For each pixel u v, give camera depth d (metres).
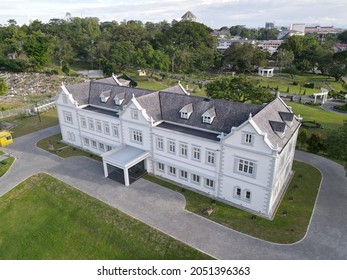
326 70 147.25
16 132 73.31
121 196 45.34
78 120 60.25
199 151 43.50
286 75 152.88
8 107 93.06
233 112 43.78
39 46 147.62
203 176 44.47
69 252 36.44
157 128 46.91
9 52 162.00
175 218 40.03
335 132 51.78
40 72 149.00
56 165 55.75
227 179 42.22
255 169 38.50
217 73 154.50
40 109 89.62
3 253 36.78
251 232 37.09
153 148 49.59
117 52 143.50
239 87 70.50
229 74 150.38
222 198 44.25
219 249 34.50
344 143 49.03
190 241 35.84
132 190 46.84
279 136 39.69
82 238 38.41
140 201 43.97
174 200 44.09
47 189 48.47
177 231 37.56
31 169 54.50
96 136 58.88
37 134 71.69
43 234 39.50
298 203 42.72
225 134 42.00
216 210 41.62
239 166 40.31
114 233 38.41
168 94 51.66
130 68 153.62
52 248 37.22
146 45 159.25
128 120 50.72
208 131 44.16
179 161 46.88
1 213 43.59
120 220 40.12
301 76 151.12
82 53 175.38
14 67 146.62
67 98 59.97
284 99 102.75
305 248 34.28
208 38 178.00
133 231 38.19
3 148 63.88
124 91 58.03
